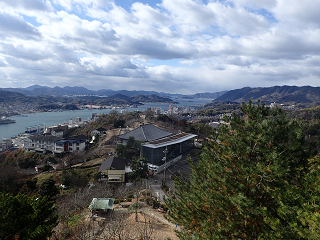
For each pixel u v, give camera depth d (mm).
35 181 31812
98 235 13570
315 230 5371
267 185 7773
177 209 9930
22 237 8906
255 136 8656
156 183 27594
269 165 7715
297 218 6309
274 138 8922
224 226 8148
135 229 14898
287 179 8297
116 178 28875
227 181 8586
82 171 34062
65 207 18125
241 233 7840
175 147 38375
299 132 8891
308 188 6891
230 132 10500
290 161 8805
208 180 10086
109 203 17719
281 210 6637
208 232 8148
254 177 8008
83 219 16359
